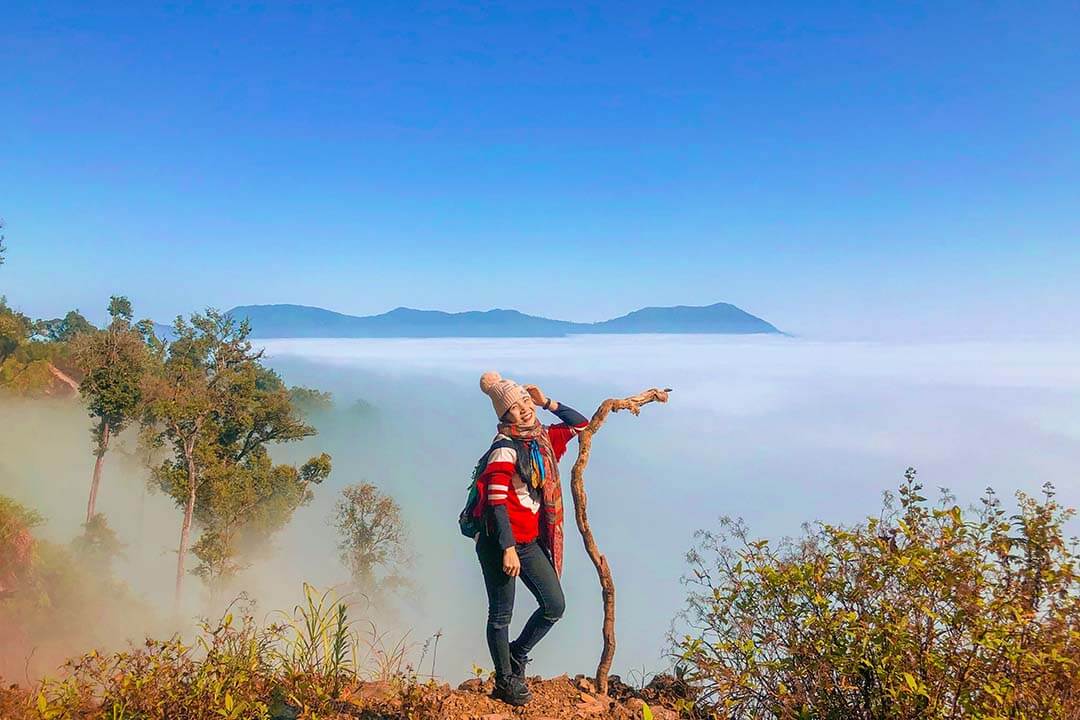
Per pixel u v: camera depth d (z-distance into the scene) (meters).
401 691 4.37
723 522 4.26
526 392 4.48
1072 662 3.32
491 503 4.25
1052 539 3.61
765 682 3.86
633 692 4.78
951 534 3.61
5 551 36.19
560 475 4.66
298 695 4.30
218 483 44.16
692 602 4.15
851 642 3.71
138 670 4.17
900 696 3.52
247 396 47.44
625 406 4.80
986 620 3.36
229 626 4.63
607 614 4.76
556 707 4.41
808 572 3.81
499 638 4.38
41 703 3.87
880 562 3.68
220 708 3.94
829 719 3.74
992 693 3.27
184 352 46.75
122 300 53.06
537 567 4.37
